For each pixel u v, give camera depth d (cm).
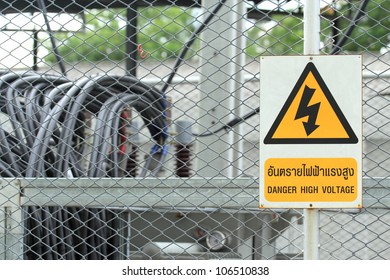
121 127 561
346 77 425
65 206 492
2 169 515
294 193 426
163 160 587
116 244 546
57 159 515
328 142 425
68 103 520
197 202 472
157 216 579
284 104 427
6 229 492
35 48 544
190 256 561
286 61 428
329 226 827
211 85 607
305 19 438
